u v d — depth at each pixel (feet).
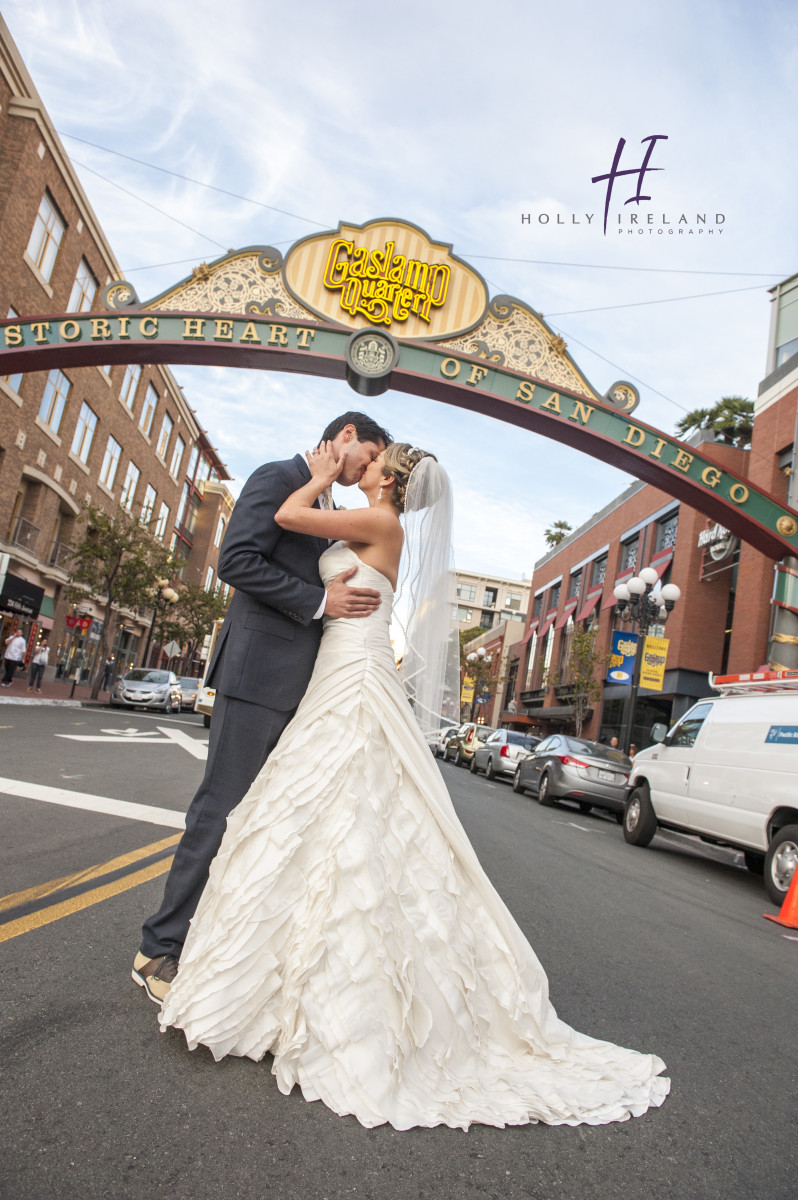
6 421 76.23
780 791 25.25
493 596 270.67
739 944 16.66
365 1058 6.44
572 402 49.55
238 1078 6.65
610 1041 9.20
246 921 6.90
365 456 8.97
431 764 8.06
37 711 52.65
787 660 48.19
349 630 8.17
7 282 71.67
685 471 48.57
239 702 8.07
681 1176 6.22
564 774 45.44
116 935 10.31
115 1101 6.07
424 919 7.22
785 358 65.67
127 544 84.89
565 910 16.97
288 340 50.96
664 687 77.15
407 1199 5.34
